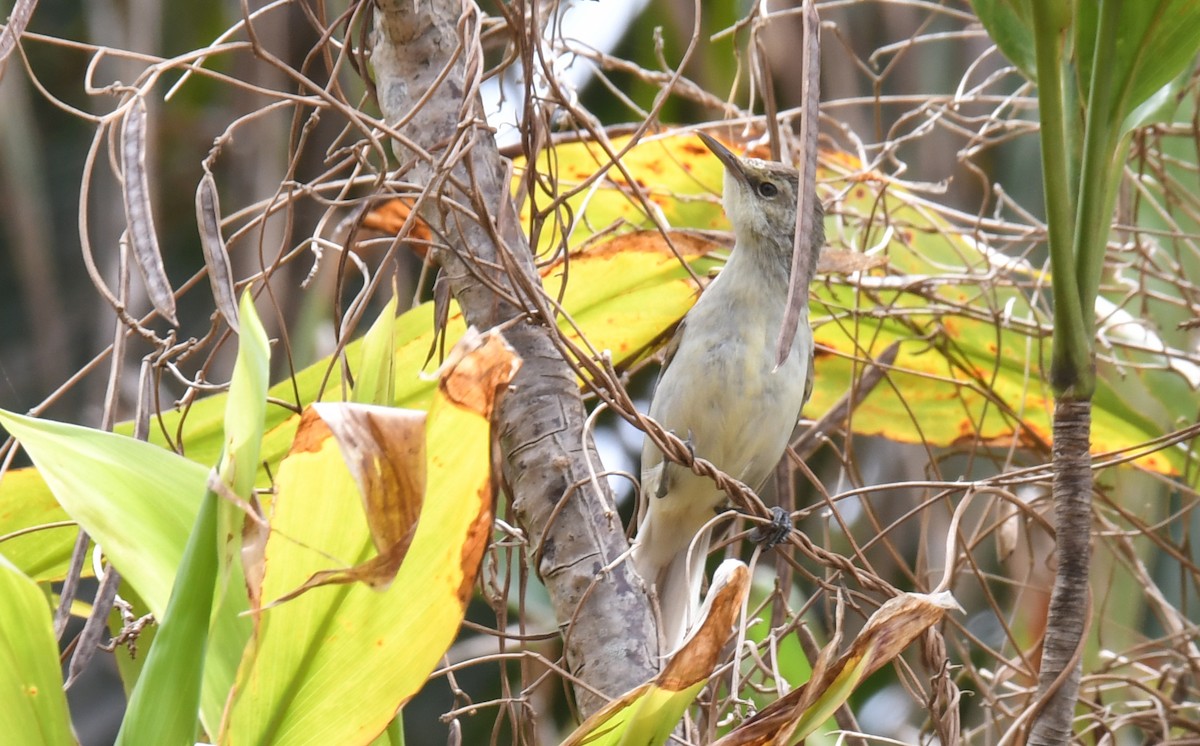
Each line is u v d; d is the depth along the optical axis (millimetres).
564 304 8203
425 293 11375
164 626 3623
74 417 12523
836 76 11289
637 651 5617
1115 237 9391
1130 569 7797
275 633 3967
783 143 9234
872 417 9383
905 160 11430
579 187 6109
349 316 5293
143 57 5531
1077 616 5344
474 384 3902
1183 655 7398
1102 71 5137
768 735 4281
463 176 5938
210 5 12992
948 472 10703
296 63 10547
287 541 3936
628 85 12820
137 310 10203
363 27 6137
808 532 11172
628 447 12758
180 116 12969
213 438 6969
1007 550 7422
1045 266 8055
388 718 3994
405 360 7234
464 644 9648
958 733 5902
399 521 3434
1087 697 7984
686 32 11805
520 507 5848
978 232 8531
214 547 3600
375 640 3986
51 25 13594
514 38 5805
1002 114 11266
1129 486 9000
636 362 9383
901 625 4293
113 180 10586
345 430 3398
